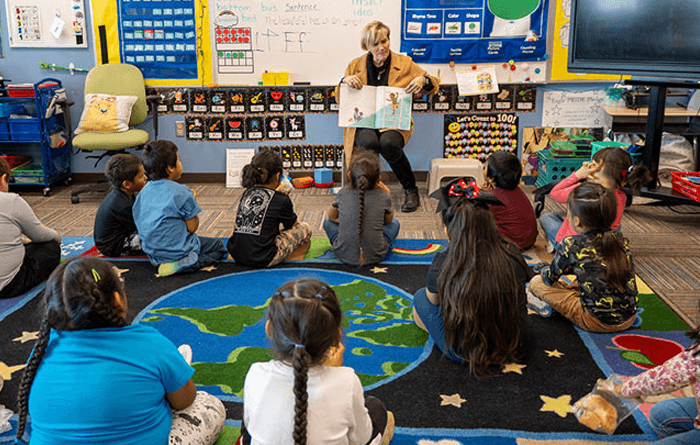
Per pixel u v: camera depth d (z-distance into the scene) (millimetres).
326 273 3336
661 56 3908
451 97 5090
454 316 2234
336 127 5195
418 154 5238
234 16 4938
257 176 3412
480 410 2135
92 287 1522
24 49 5051
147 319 2812
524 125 5141
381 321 2797
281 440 1422
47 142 4844
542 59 4961
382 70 4566
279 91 5117
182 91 5113
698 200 4016
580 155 4652
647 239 3873
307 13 4918
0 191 3037
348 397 1451
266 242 3371
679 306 2938
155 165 3297
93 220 4336
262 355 2508
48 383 1524
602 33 4137
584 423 1925
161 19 4961
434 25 4898
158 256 3318
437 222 4254
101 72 4922
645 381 1670
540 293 2771
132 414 1559
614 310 2572
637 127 4914
